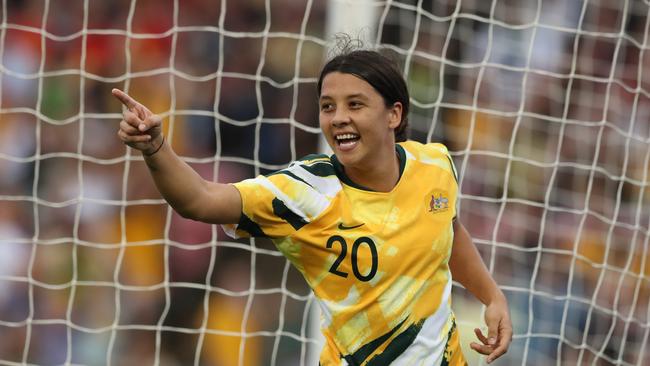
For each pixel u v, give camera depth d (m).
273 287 24.22
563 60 24.22
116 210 24.59
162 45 25.22
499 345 13.15
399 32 23.67
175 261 24.19
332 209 11.69
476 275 13.48
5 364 22.56
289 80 25.03
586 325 21.34
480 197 21.72
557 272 23.89
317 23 25.14
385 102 11.65
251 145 24.83
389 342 11.96
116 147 24.89
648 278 22.08
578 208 24.08
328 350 12.30
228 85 25.02
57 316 23.89
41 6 25.30
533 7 24.23
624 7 21.94
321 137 23.22
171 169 10.46
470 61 24.17
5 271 24.06
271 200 11.41
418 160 12.28
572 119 24.22
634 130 24.30
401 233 11.82
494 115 24.08
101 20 25.30
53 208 24.50
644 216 24.02
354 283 11.80
